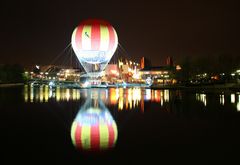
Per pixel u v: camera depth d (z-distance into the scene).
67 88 89.38
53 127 21.22
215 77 103.31
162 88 79.12
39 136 18.03
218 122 22.81
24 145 15.74
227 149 14.73
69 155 13.80
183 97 46.25
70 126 21.62
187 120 23.97
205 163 12.56
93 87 95.06
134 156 13.62
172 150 14.62
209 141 16.50
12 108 33.03
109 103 38.22
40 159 13.19
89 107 33.84
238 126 21.05
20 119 25.08
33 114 28.16
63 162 12.77
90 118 25.52
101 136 18.03
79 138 17.47
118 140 16.89
